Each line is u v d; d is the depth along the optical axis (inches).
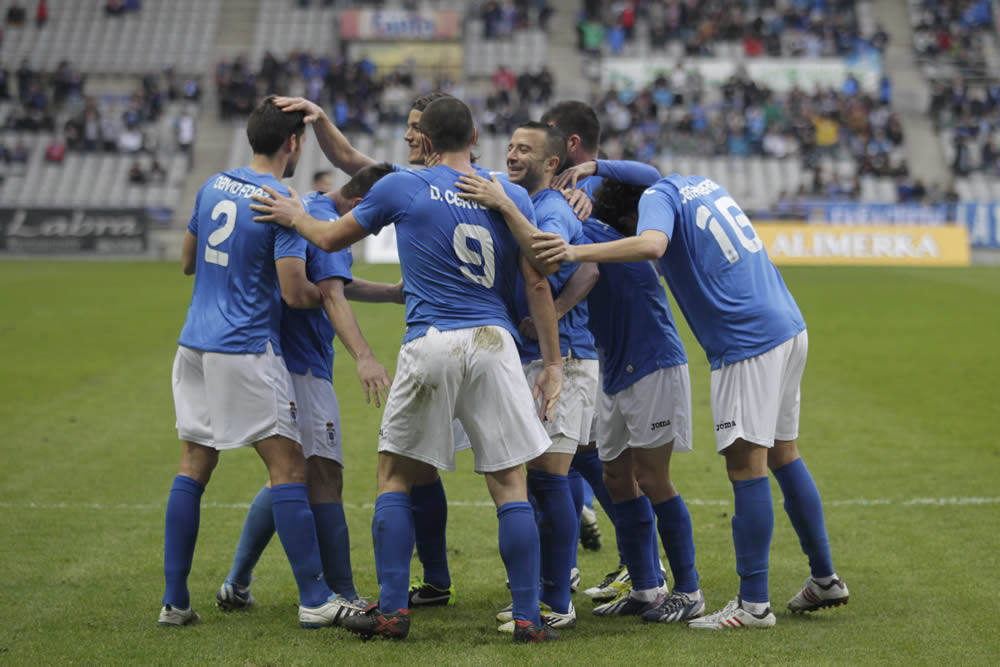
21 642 582.2
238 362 615.8
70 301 2559.1
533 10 5236.2
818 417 1375.5
